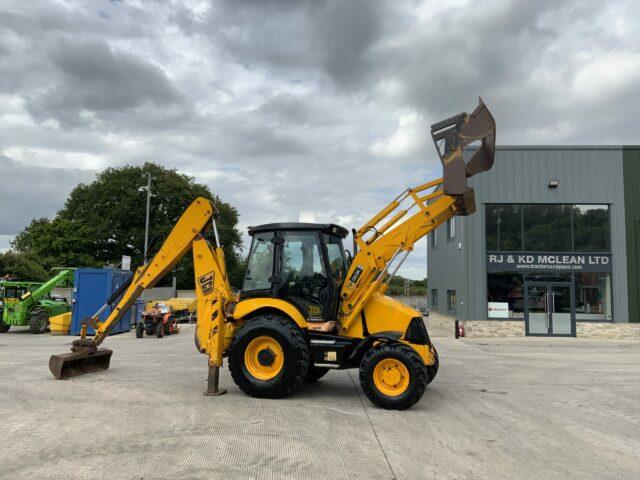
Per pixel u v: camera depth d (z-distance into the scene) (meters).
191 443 5.16
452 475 4.44
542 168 20.34
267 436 5.44
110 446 5.05
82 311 18.59
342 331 7.45
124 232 46.94
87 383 8.30
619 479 4.45
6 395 7.35
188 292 39.72
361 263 7.54
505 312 20.12
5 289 19.53
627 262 19.94
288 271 7.65
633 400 7.81
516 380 9.53
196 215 8.16
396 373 6.80
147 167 48.47
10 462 4.59
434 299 29.75
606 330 19.69
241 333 7.34
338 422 6.07
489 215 20.53
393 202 7.72
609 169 20.25
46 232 47.81
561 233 20.31
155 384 8.25
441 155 7.52
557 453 5.15
